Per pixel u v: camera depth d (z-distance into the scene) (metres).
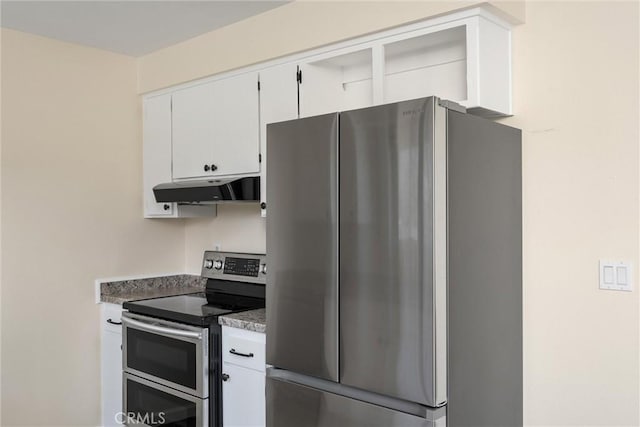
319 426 1.97
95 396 3.23
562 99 2.12
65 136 3.11
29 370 2.96
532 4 2.20
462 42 2.34
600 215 2.04
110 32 2.96
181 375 2.62
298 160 2.05
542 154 2.17
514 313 2.15
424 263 1.71
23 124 2.94
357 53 2.44
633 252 1.97
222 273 3.28
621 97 2.00
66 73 3.11
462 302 1.83
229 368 2.53
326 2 2.45
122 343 2.99
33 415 2.98
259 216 3.27
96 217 3.25
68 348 3.12
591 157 2.06
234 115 2.90
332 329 1.92
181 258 3.70
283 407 2.09
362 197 1.85
